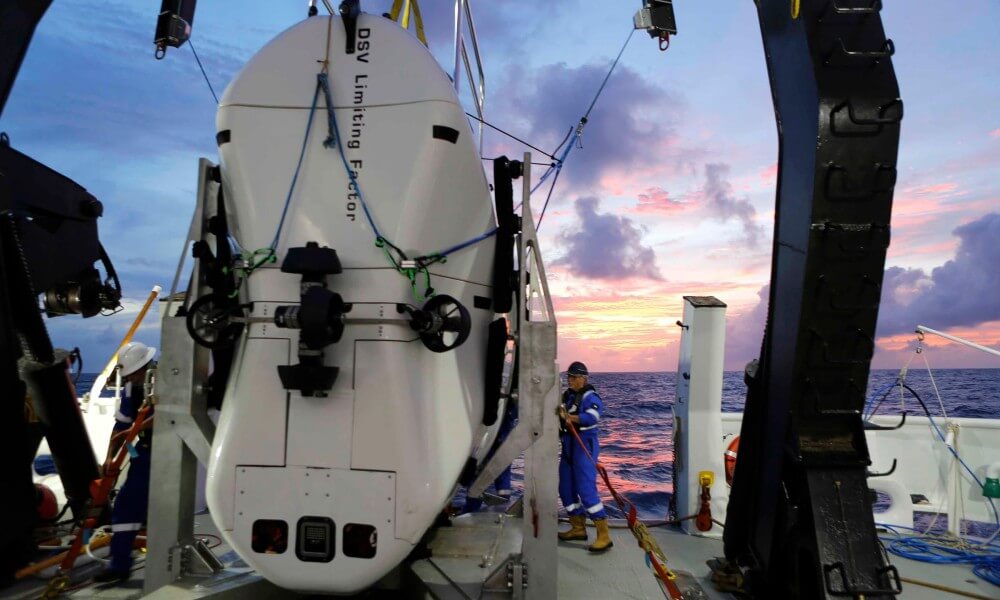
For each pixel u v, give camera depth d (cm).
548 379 329
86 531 460
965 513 596
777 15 351
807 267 323
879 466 635
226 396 318
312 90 325
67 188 448
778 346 356
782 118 352
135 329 539
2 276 342
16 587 412
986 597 426
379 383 293
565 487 546
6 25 342
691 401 590
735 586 421
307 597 358
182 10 417
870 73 315
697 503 581
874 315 328
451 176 325
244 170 321
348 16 327
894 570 319
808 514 337
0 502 337
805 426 345
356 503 288
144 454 433
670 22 432
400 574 373
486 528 474
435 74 326
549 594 320
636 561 483
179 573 346
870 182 314
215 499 297
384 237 307
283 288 308
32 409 470
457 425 322
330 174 316
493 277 373
